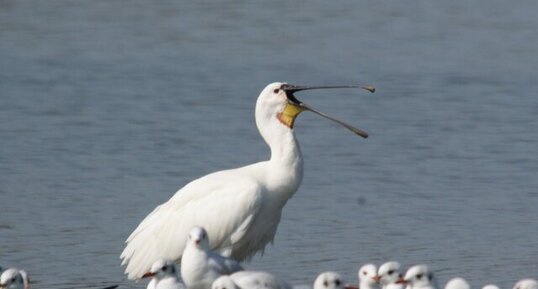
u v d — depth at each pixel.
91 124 32.59
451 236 23.28
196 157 29.36
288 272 21.11
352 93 36.38
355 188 26.84
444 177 27.73
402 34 44.06
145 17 46.53
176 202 18.70
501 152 29.97
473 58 40.59
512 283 20.42
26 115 33.56
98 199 25.75
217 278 16.52
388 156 29.64
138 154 29.55
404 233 23.50
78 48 42.34
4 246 22.52
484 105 34.62
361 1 49.31
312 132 32.09
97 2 48.59
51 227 23.72
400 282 17.81
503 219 24.48
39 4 47.97
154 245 18.62
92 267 21.33
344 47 42.28
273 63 40.09
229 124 32.66
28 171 28.05
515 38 43.22
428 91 36.34
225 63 40.12
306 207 25.31
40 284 20.42
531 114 33.59
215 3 48.50
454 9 47.75
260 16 46.56
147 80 37.81
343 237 23.19
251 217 18.33
